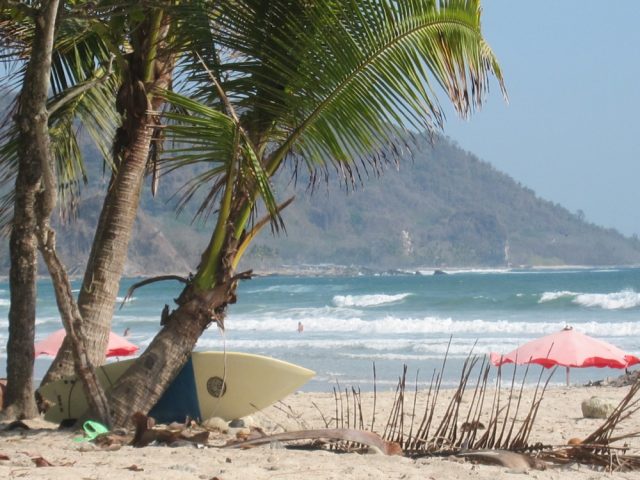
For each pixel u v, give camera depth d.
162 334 13.39
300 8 12.88
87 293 15.31
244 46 13.11
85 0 14.22
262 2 12.87
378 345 56.56
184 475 8.81
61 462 9.77
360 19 12.84
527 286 198.75
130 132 14.73
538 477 9.54
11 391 14.27
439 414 19.73
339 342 59.28
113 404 13.04
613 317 82.75
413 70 13.43
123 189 15.33
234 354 14.29
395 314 96.88
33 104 12.36
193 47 13.19
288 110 13.34
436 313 96.69
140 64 14.14
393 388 34.66
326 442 11.62
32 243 14.11
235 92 13.47
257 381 14.39
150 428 11.90
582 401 21.81
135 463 9.74
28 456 10.41
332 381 38.84
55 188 12.50
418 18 13.16
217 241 13.20
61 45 16.83
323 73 13.07
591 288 181.50
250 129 13.61
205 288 13.28
